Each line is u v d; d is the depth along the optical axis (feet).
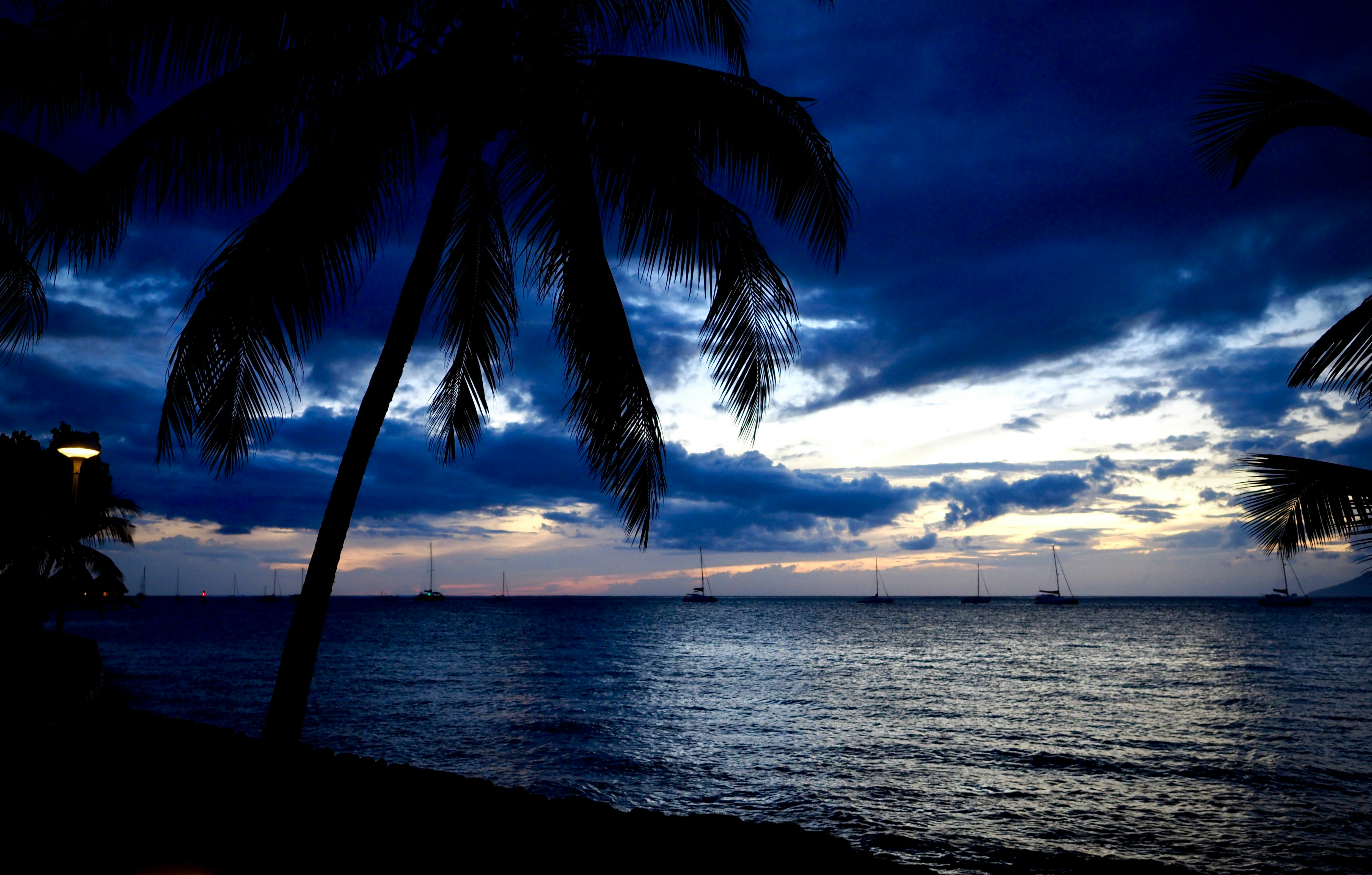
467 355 29.66
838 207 21.22
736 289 21.03
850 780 55.47
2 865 15.40
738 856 18.76
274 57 19.07
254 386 21.89
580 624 362.74
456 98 20.80
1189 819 46.09
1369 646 208.33
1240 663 158.92
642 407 22.22
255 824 18.63
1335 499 19.29
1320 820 46.14
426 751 64.75
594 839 19.25
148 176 19.19
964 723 82.38
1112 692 110.83
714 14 22.93
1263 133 21.77
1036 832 43.09
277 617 435.94
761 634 274.77
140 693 95.09
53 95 27.32
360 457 20.36
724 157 21.43
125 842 17.06
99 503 112.57
